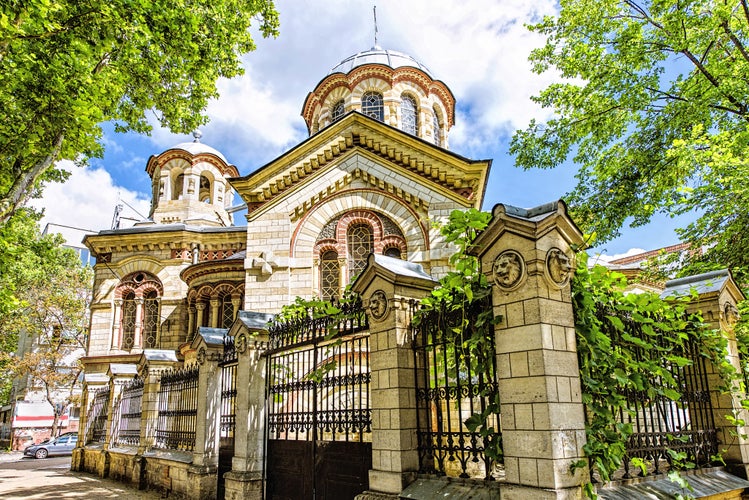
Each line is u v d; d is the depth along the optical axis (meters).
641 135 16.36
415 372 6.73
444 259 16.64
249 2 15.57
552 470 4.66
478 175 17.34
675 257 14.30
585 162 18.16
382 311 6.90
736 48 15.90
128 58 13.44
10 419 48.91
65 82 11.01
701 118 15.27
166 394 14.69
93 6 11.01
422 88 23.53
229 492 9.66
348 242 17.88
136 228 26.33
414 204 17.45
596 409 5.36
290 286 17.31
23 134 11.45
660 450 6.23
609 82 16.58
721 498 6.42
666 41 15.59
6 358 38.53
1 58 10.07
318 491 8.16
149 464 14.60
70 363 45.56
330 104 23.70
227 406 11.37
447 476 6.06
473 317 6.04
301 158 18.22
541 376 4.91
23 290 35.84
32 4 9.41
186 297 25.25
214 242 26.25
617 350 6.12
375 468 6.67
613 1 16.75
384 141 18.00
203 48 14.50
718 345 7.47
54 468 24.06
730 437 7.34
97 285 26.03
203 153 30.56
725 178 12.08
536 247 5.21
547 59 17.92
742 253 12.82
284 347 9.49
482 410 5.78
